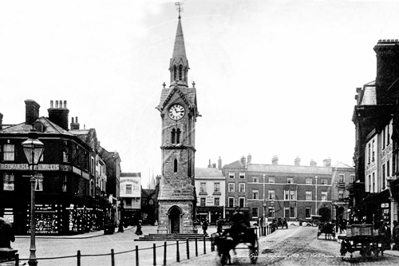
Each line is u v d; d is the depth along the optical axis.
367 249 24.50
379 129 42.00
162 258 26.45
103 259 26.83
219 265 22.02
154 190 85.06
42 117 57.75
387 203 37.75
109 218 78.81
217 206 68.44
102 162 77.12
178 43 57.50
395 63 44.38
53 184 55.44
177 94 56.75
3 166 55.19
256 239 23.22
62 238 49.25
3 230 19.14
